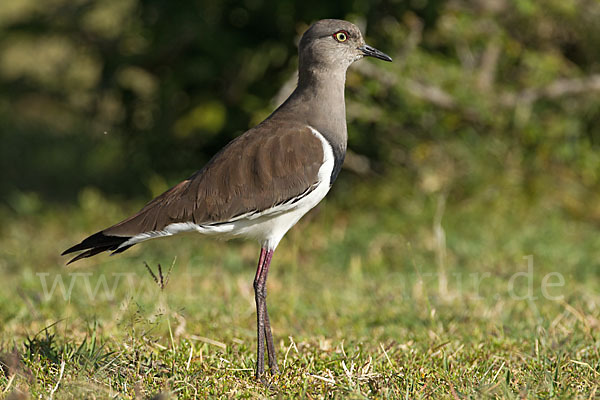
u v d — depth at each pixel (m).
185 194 7.87
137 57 16.86
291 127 8.19
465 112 14.66
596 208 14.55
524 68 15.55
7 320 9.40
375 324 9.71
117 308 9.47
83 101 21.12
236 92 15.59
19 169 19.81
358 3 14.27
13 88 22.20
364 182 15.45
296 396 7.07
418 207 14.47
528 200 14.51
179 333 8.91
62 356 7.55
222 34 15.66
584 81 14.81
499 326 9.23
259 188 7.94
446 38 15.20
